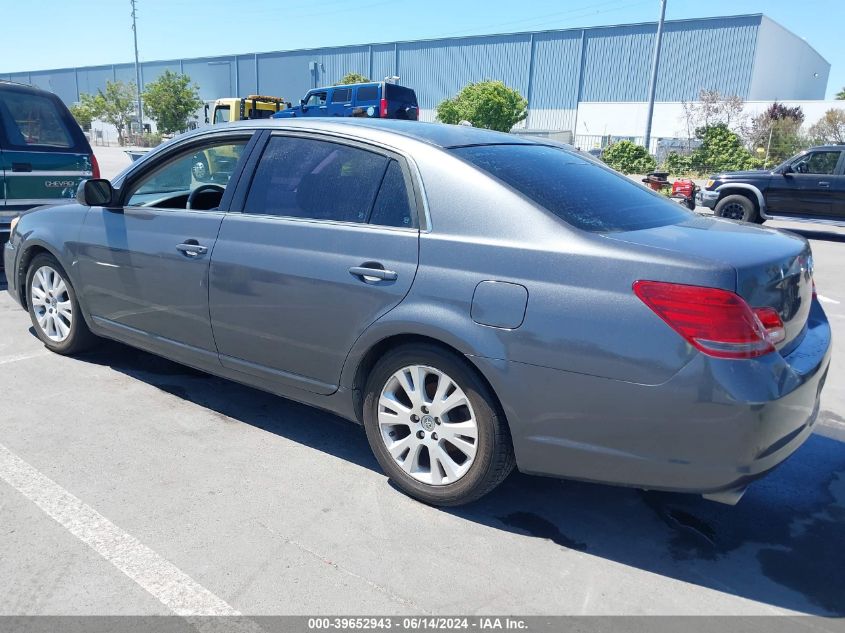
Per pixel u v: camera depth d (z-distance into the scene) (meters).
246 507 2.96
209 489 3.10
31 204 6.82
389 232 2.96
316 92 23.36
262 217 3.40
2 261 7.59
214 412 3.95
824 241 13.12
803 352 2.71
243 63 67.06
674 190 14.82
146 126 51.19
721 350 2.30
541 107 53.16
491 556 2.69
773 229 3.20
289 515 2.91
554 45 51.53
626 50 48.66
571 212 2.75
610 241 2.54
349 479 3.24
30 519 2.81
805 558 2.76
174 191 4.35
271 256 3.29
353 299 3.01
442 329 2.74
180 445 3.52
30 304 4.86
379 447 3.12
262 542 2.71
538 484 3.30
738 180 13.54
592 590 2.51
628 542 2.83
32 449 3.41
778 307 2.53
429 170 2.94
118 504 2.94
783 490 3.31
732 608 2.44
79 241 4.24
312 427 3.81
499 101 39.59
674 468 2.43
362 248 3.01
